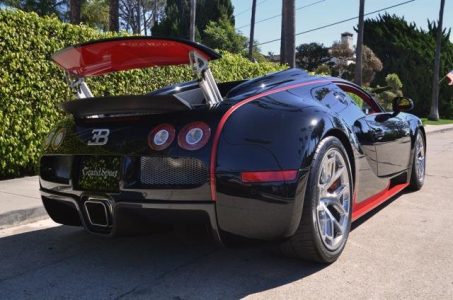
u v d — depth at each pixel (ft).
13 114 20.52
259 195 9.42
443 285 10.08
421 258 11.64
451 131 67.97
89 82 23.30
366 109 15.88
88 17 80.07
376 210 16.35
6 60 19.94
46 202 12.06
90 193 10.42
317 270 10.87
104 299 9.61
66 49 11.05
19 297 9.75
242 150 9.45
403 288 9.93
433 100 102.53
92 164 10.54
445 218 15.30
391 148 15.24
